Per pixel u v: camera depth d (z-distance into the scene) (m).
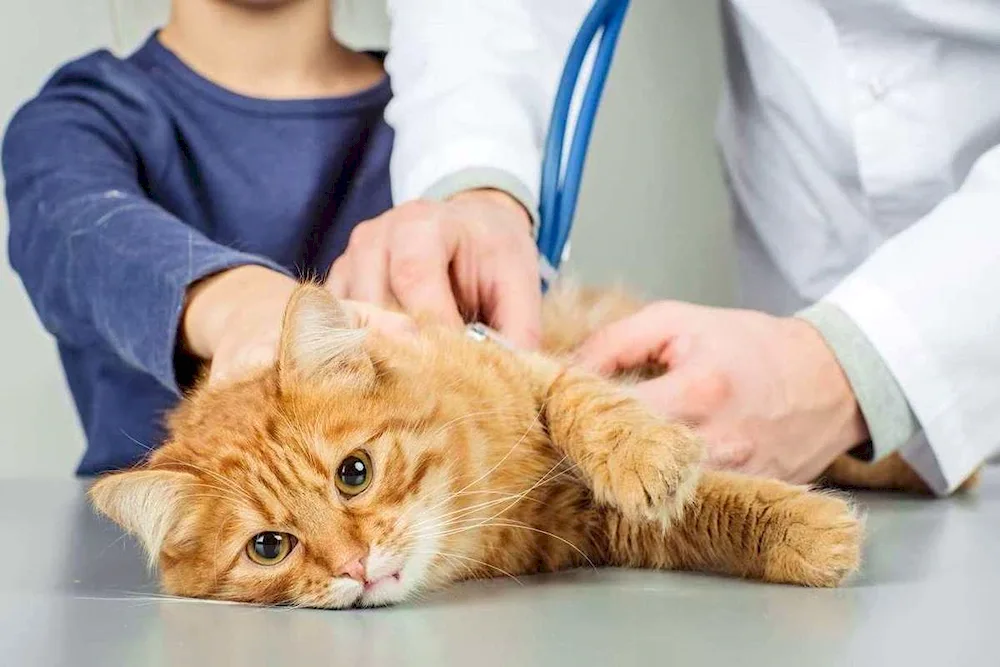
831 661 0.72
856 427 1.50
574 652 0.77
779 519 1.18
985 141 1.92
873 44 1.93
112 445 2.53
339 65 2.92
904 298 1.49
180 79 2.78
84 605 1.06
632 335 1.51
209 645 0.84
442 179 1.85
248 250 2.79
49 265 2.06
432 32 2.14
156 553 1.20
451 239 1.56
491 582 1.27
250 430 1.21
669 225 3.13
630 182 3.10
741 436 1.40
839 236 2.14
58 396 2.95
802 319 1.51
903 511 1.68
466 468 1.30
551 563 1.36
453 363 1.38
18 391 2.93
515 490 1.33
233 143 2.79
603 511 1.34
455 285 1.60
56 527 1.69
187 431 1.31
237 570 1.19
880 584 1.07
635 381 1.51
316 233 2.84
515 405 1.36
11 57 2.91
